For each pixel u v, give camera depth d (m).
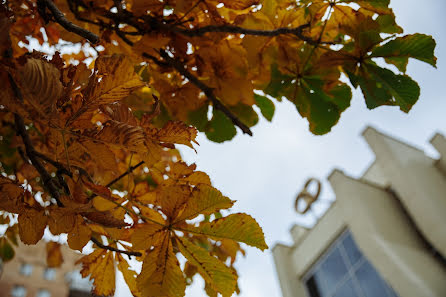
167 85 0.72
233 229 0.47
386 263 6.27
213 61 0.68
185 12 0.63
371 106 0.66
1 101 0.39
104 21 0.70
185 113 0.75
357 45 0.67
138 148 0.45
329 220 8.06
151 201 0.56
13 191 0.45
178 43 0.67
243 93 0.68
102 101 0.44
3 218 0.85
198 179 0.55
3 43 0.40
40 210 0.46
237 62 0.68
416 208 6.79
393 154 7.44
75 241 0.46
